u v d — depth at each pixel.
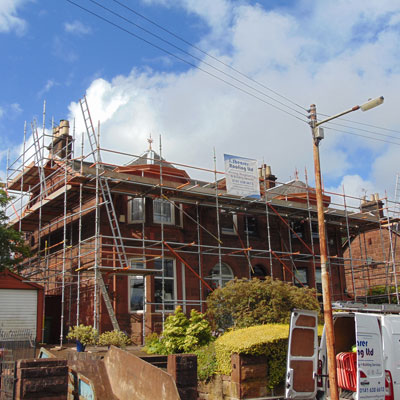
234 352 12.39
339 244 30.66
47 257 23.02
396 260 35.72
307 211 26.88
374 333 10.35
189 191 22.28
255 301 17.17
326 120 13.17
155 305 21.81
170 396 9.48
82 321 21.61
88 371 12.09
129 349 18.27
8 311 19.09
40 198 24.14
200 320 16.08
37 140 24.95
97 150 20.30
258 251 24.25
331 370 10.94
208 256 24.30
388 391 10.14
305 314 11.46
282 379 12.62
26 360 9.44
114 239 19.67
